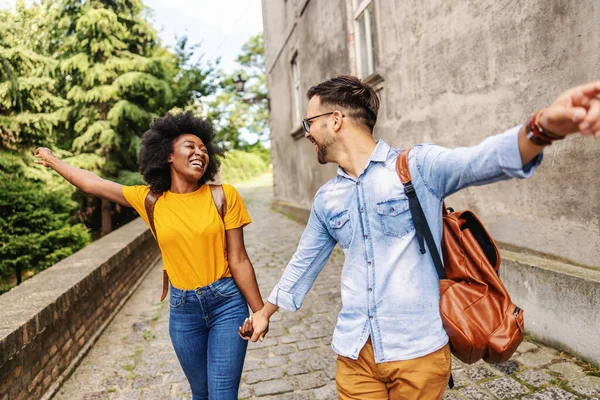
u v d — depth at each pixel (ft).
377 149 4.63
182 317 6.57
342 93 4.76
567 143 9.99
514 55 11.03
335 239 5.30
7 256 23.43
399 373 4.45
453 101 13.69
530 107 10.67
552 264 10.45
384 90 18.62
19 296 10.59
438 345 4.43
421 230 4.37
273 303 5.64
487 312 4.38
